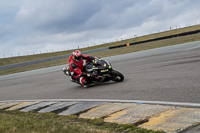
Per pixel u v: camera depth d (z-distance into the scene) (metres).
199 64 8.34
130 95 5.86
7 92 10.81
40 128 3.99
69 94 7.72
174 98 4.82
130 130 3.49
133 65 12.31
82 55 8.26
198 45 16.72
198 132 3.01
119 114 4.47
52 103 6.75
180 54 13.13
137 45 36.84
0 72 31.61
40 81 13.05
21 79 16.56
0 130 4.09
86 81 8.24
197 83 5.68
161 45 26.53
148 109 4.38
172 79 6.75
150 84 6.67
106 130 3.56
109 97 6.11
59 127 3.93
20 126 4.26
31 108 6.58
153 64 11.06
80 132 3.54
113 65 14.48
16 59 52.25
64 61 31.75
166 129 3.30
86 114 4.96
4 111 6.79
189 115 3.66
